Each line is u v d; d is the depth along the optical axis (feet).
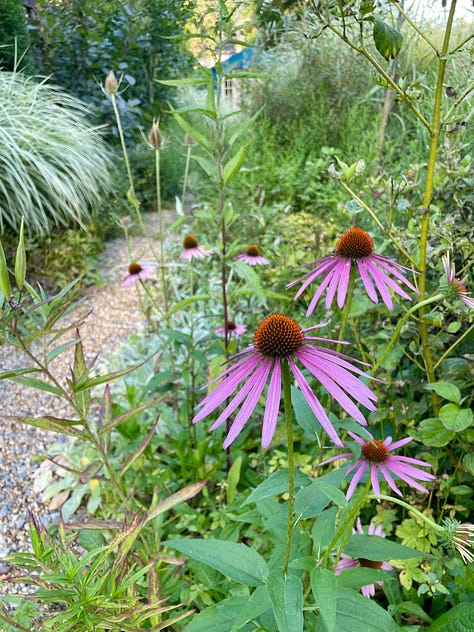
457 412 1.56
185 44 7.24
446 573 1.78
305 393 0.99
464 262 1.95
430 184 1.72
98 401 3.24
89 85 6.50
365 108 5.24
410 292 2.05
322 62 5.82
